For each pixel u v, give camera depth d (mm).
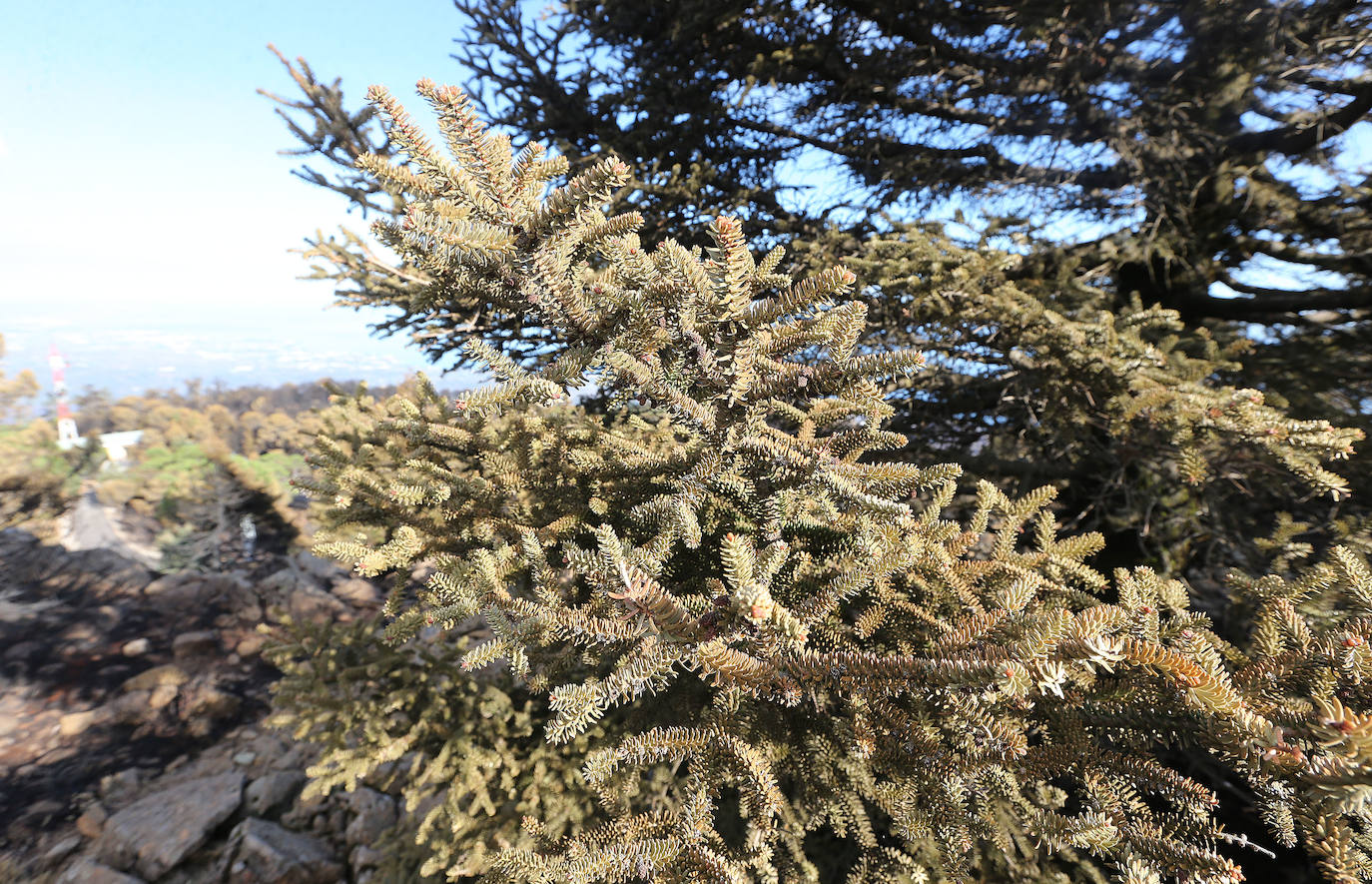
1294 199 4473
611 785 1950
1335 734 925
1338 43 4223
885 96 5828
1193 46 4434
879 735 1370
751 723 1581
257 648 11312
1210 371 3068
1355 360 4008
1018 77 5051
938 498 1950
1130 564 4152
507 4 5371
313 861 6262
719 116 5883
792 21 5816
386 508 2531
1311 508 3482
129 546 18516
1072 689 1396
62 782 7863
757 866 1299
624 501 2381
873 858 2205
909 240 4023
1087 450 4223
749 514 1770
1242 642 2912
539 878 1356
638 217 1274
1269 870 2900
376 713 3834
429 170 1189
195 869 6266
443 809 3682
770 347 1287
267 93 4277
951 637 1103
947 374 5047
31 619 12062
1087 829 1091
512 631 1357
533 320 1427
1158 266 5145
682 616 1097
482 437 2662
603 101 5723
